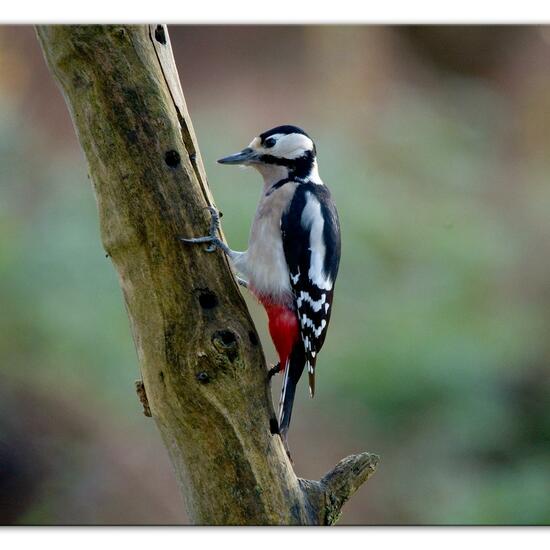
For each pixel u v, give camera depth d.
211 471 6.11
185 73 16.95
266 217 7.44
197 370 5.90
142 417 11.80
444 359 12.16
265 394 6.13
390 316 12.52
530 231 14.89
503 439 12.00
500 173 16.16
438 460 11.90
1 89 14.70
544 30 18.88
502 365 12.42
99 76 5.91
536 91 18.55
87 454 11.70
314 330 7.24
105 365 11.77
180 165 6.06
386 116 15.73
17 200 12.87
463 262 13.33
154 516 11.58
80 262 12.06
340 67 17.42
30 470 11.55
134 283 6.05
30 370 11.73
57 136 14.46
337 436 11.97
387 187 14.14
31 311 11.78
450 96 17.45
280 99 16.73
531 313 13.38
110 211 6.02
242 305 6.16
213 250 6.13
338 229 7.68
